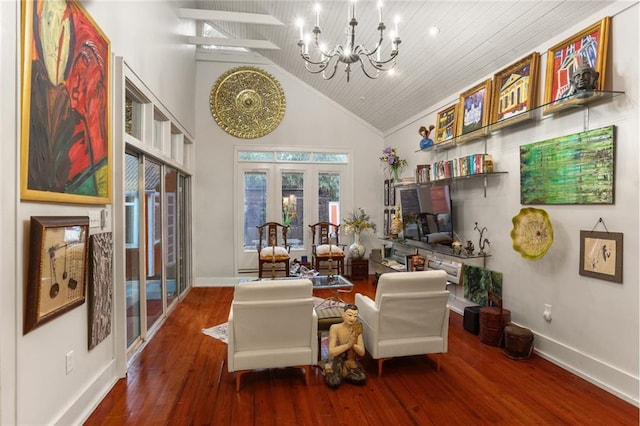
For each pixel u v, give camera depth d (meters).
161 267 4.12
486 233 3.88
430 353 2.84
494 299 3.51
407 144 5.73
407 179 5.30
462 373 2.81
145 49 3.26
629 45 2.34
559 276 2.95
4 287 1.52
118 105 2.68
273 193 6.33
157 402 2.40
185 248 5.64
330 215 6.58
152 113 3.48
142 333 3.42
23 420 1.65
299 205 6.45
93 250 2.31
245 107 6.20
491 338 3.35
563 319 2.91
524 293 3.34
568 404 2.37
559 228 2.94
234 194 6.18
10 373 1.56
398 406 2.35
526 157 3.27
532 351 3.17
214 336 3.66
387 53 4.34
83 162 2.16
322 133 6.47
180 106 4.79
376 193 6.68
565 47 2.82
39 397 1.78
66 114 1.96
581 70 2.45
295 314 2.55
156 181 3.93
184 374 2.81
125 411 2.30
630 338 2.38
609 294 2.52
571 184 2.80
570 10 2.64
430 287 2.77
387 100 5.51
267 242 6.26
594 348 2.63
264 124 6.27
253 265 6.25
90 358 2.33
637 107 2.31
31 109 1.66
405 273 2.74
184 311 4.57
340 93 6.08
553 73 2.92
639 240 2.32
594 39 2.56
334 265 6.13
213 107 6.10
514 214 3.46
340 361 2.70
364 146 6.61
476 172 3.68
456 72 4.04
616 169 2.45
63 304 1.93
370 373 2.82
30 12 1.63
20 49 1.58
